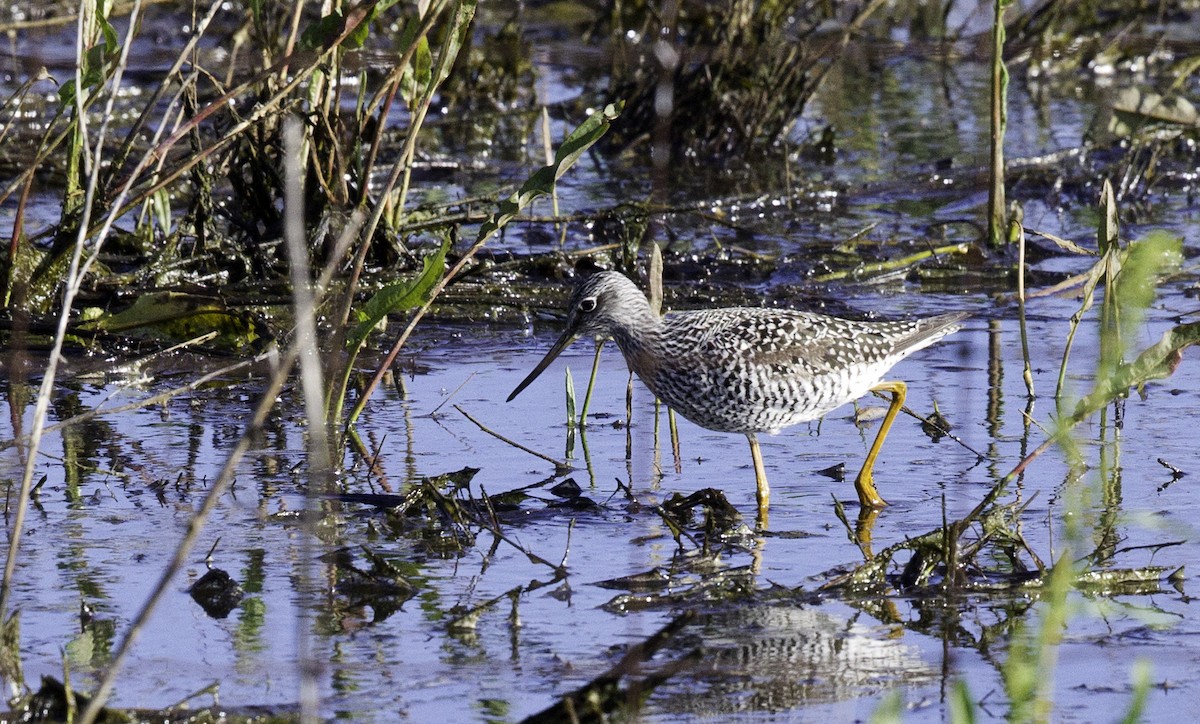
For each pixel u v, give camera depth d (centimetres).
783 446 1206
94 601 875
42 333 1357
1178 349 848
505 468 1132
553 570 937
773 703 755
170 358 1370
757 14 2283
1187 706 745
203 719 721
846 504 1056
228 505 1041
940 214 1936
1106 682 776
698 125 2228
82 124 1102
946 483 1091
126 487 1073
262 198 1548
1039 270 1656
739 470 1144
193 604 875
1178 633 838
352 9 1192
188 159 1380
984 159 2130
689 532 1006
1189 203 1962
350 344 1184
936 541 910
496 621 857
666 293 1545
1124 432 1185
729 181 2086
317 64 1239
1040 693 640
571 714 685
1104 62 2717
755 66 2225
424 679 778
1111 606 878
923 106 2502
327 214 1469
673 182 2084
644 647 714
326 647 819
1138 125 1986
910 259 1678
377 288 1469
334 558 952
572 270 1614
